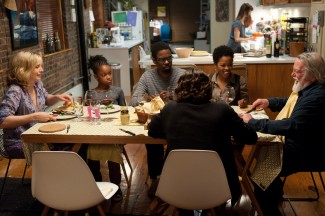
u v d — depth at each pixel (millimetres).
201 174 1803
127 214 2676
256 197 2463
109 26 7691
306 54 2307
